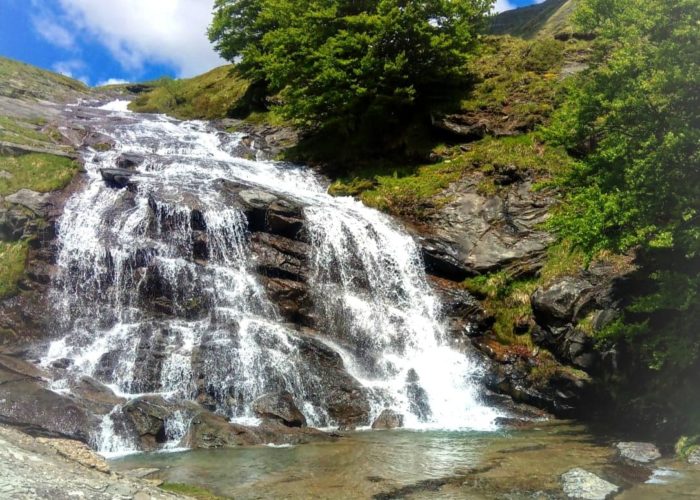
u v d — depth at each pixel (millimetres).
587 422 14047
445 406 14727
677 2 11836
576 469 9234
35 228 16516
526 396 15375
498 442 11711
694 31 11141
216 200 18297
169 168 21703
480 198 20422
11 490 5668
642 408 12859
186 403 12383
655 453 10492
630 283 14383
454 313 18000
